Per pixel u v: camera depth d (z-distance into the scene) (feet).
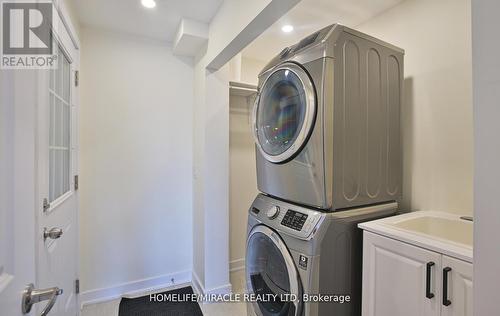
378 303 3.94
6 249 1.78
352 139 4.26
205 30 6.91
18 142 1.96
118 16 6.55
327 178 3.99
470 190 4.77
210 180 7.38
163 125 7.98
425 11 5.39
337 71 4.02
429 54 5.33
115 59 7.33
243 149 9.52
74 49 6.11
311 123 4.08
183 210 8.34
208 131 7.33
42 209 3.58
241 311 6.91
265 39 7.70
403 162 5.67
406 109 5.73
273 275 4.86
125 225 7.58
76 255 6.41
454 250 3.12
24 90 2.08
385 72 4.75
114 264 7.48
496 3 1.81
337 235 4.10
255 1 4.67
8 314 1.77
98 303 7.16
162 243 8.08
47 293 2.22
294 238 4.20
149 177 7.85
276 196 5.00
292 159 4.51
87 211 7.10
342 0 5.69
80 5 6.02
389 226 4.09
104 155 7.27
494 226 1.80
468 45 4.78
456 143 4.96
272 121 5.07
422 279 3.41
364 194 4.48
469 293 2.99
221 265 7.51
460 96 4.90
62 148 5.29
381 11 6.13
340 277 4.16
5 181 1.78
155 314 6.73
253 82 9.40
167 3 6.06
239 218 9.52
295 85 4.42
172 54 8.04
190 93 8.32
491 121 1.82
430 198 5.34
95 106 7.12
